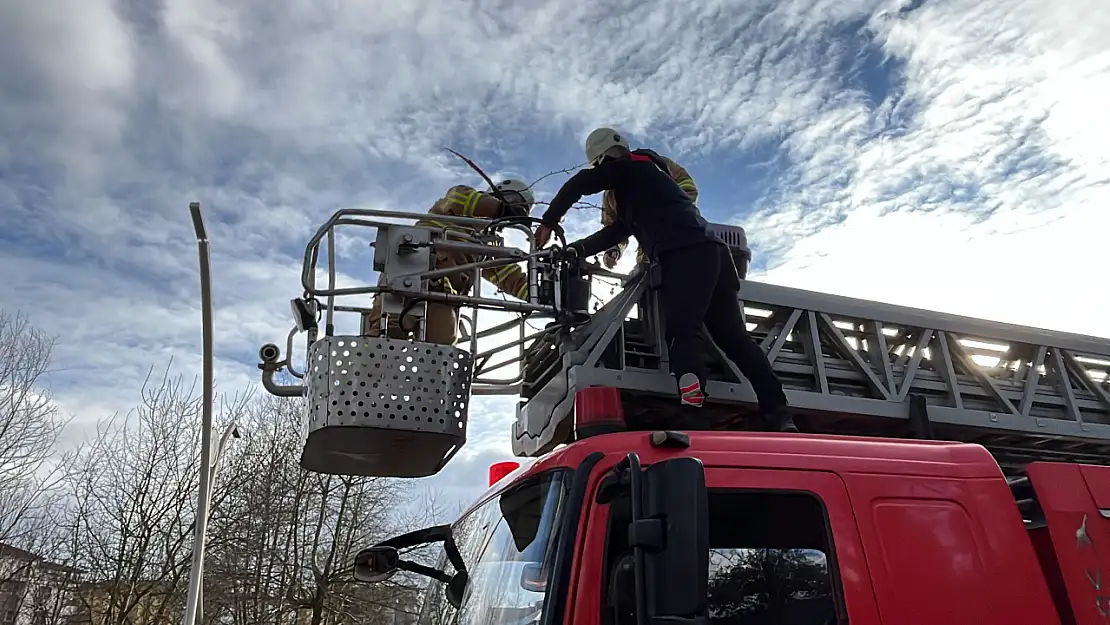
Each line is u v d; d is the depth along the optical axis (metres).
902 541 2.25
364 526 25.94
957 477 2.37
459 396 2.96
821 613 2.14
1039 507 2.46
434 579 2.90
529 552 2.28
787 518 2.24
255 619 24.00
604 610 2.01
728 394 3.36
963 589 2.22
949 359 3.73
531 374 3.74
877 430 3.70
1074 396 3.96
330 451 3.09
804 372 3.56
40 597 22.28
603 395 2.68
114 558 22.56
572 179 3.54
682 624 1.65
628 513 2.12
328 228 3.20
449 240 3.38
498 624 2.26
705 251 3.27
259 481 25.47
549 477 2.36
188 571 23.08
